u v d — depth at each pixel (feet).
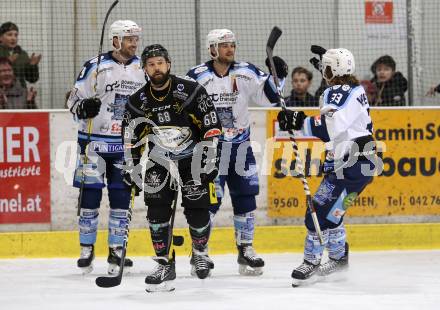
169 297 42.78
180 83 43.24
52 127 61.26
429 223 63.77
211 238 61.62
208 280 49.21
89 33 69.05
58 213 61.46
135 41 51.34
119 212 51.75
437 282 47.75
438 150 63.93
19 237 60.44
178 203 61.72
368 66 72.28
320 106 45.60
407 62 69.15
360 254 60.44
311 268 46.03
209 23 70.33
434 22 71.56
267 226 62.75
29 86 67.82
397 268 53.67
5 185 60.95
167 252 43.98
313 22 71.56
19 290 46.09
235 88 51.57
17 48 67.51
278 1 70.95
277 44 71.41
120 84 51.65
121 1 69.05
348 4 71.82
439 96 71.36
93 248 52.75
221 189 51.60
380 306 39.83
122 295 43.70
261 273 51.44
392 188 63.52
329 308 39.32
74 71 68.90
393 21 72.08
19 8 68.44
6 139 60.90
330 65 45.98
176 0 69.31
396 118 63.41
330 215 45.91
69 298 43.01
